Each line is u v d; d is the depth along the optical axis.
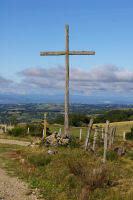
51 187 8.27
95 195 7.48
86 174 8.84
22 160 12.41
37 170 10.67
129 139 26.64
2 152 15.83
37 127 29.88
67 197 7.30
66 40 16.02
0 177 9.63
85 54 15.85
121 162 12.90
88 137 14.36
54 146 15.32
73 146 15.10
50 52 16.19
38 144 16.08
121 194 7.50
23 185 8.62
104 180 8.70
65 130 16.11
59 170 10.36
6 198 7.08
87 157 12.67
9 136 26.19
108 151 14.06
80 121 50.47
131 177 9.95
